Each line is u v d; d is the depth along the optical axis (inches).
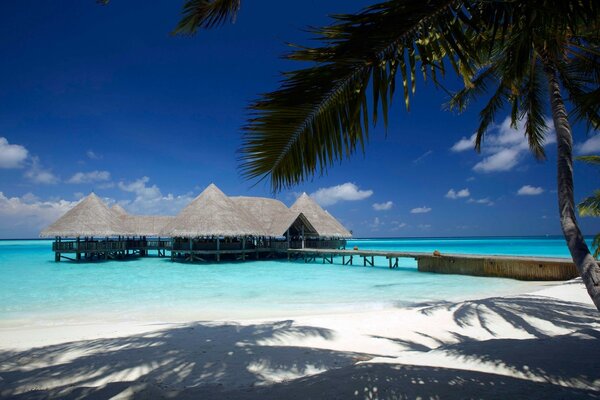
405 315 329.7
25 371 187.6
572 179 194.9
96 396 133.3
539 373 130.0
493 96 356.8
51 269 1031.6
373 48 92.7
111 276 855.1
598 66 258.8
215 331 285.9
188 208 1192.2
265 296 550.0
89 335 281.6
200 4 183.2
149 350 227.8
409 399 114.2
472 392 115.4
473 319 303.1
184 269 1018.7
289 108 100.3
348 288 632.4
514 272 701.9
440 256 847.7
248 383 166.7
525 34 120.2
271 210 1417.3
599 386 115.2
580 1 94.7
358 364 167.8
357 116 99.2
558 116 211.5
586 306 339.3
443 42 96.5
